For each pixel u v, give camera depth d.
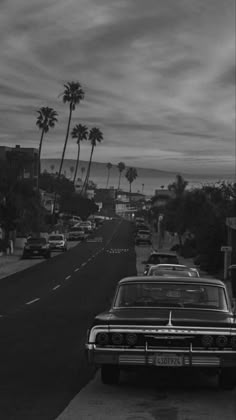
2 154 94.31
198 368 9.10
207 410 8.27
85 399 8.88
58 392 9.41
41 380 10.30
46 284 32.09
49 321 18.42
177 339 8.74
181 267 19.14
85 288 29.84
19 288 29.86
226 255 36.00
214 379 10.34
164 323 8.80
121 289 10.16
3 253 58.31
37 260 53.22
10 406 8.50
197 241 51.03
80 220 142.12
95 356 8.85
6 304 23.12
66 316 19.61
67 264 48.25
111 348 8.80
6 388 9.70
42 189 135.25
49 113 100.12
